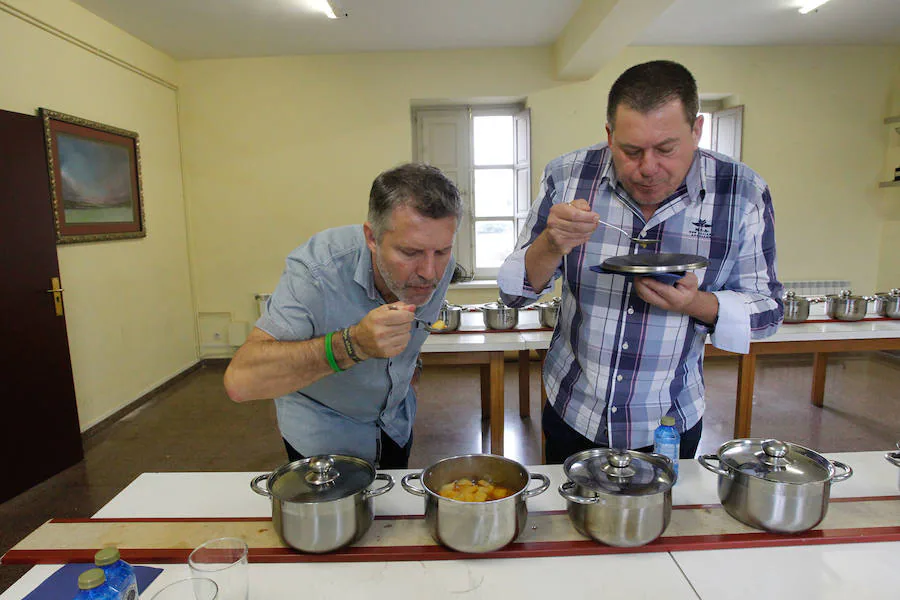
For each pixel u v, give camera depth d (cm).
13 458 276
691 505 119
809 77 488
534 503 121
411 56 474
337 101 481
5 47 294
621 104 108
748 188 128
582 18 374
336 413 139
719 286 133
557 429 148
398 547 105
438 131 513
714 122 511
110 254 383
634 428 135
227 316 508
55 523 115
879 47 486
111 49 386
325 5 367
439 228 97
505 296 139
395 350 98
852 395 409
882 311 316
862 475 132
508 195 524
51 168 321
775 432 341
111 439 351
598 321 134
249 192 493
